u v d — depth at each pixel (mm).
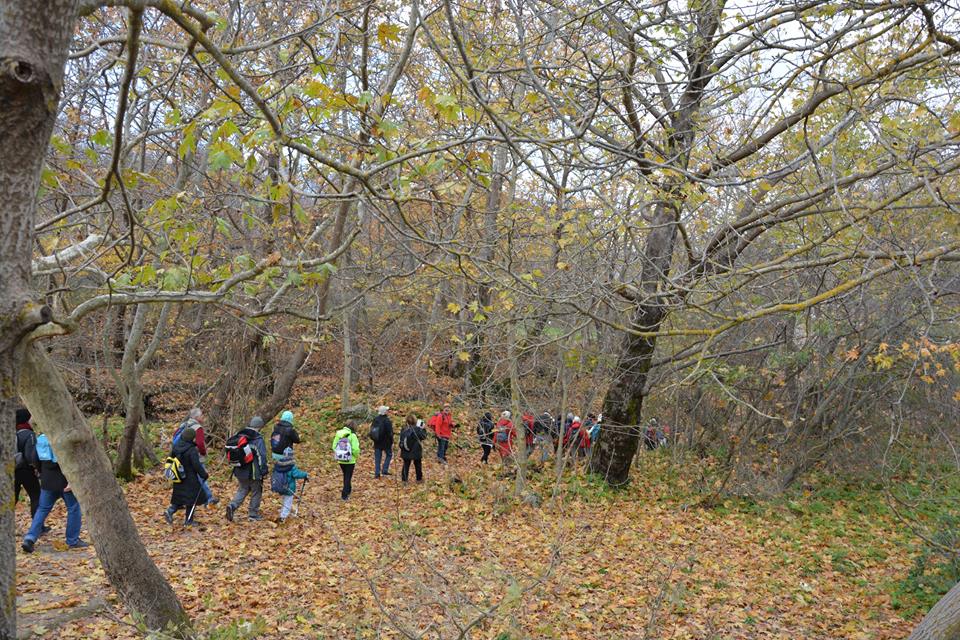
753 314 5352
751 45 7309
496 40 6438
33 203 1776
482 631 5246
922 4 5227
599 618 7012
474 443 17000
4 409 1800
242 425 15422
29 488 8836
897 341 11805
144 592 5207
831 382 13383
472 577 5594
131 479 12852
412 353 22000
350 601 6199
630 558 9422
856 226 5066
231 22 7211
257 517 10539
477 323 9883
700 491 13758
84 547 8398
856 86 5699
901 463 14625
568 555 9016
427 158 4527
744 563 9781
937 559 9039
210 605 6836
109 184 3244
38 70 1661
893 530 11867
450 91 5988
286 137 3307
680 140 8078
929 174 5211
